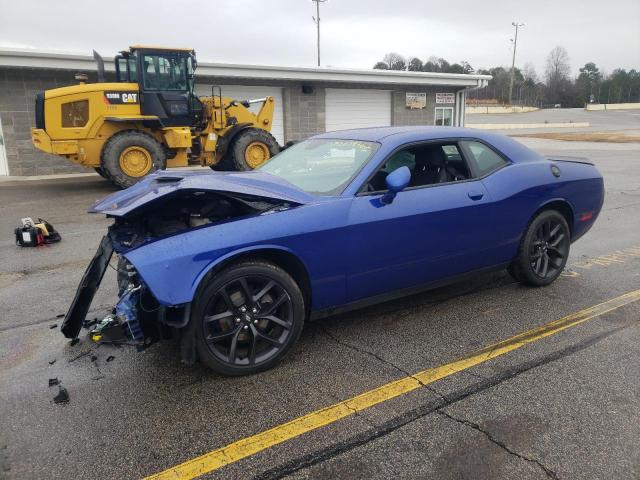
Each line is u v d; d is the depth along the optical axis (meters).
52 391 3.06
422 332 3.85
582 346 3.57
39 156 15.47
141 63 11.75
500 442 2.54
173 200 3.47
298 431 2.66
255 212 3.27
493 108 85.44
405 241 3.69
